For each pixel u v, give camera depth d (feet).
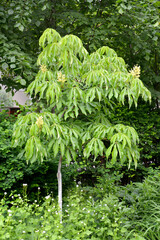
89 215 8.13
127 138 6.76
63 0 14.20
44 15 13.50
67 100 7.92
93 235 7.79
